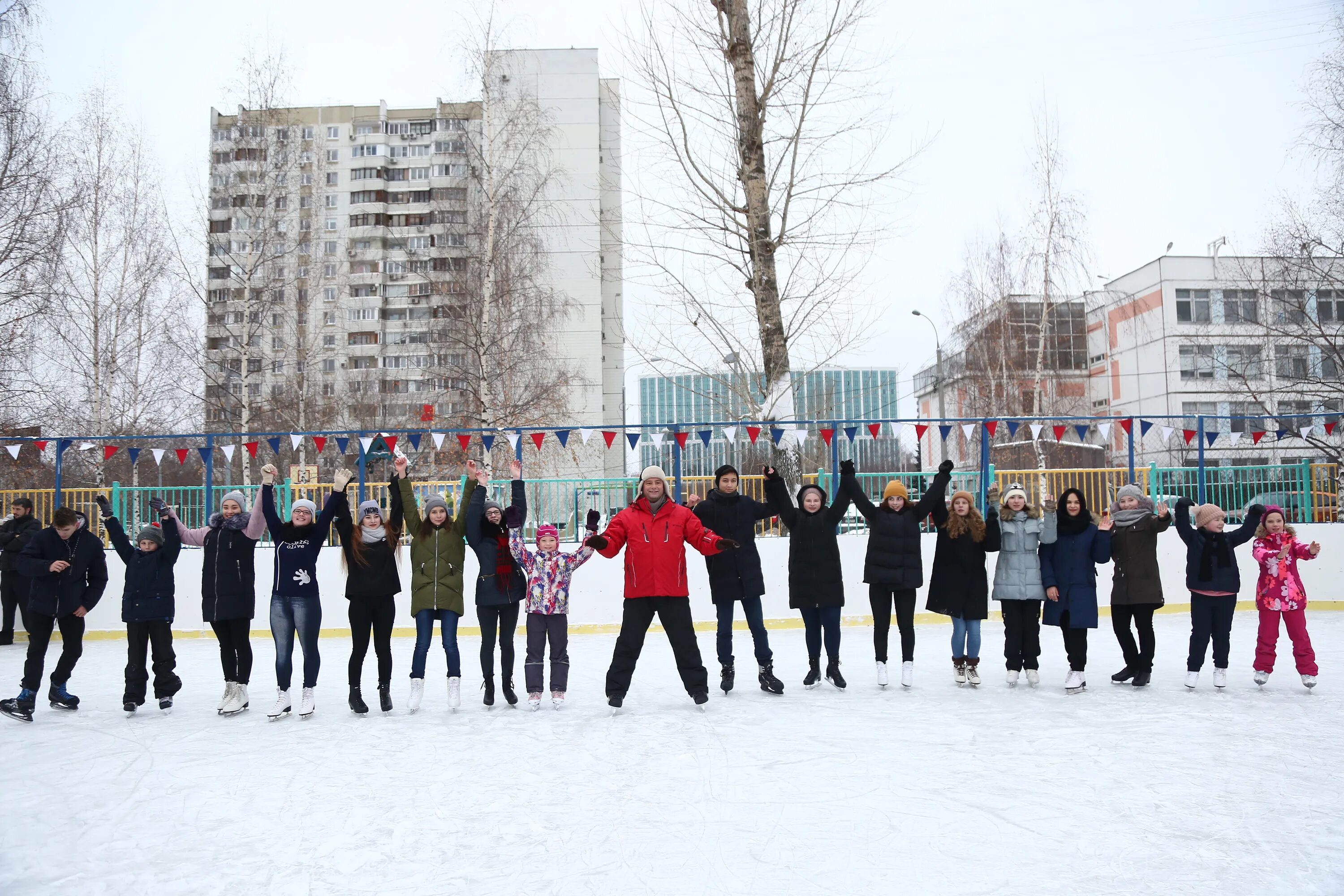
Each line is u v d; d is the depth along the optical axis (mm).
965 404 35969
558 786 5543
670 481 14445
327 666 11477
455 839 4629
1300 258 21516
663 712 7770
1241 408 35438
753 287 14102
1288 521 16672
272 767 6211
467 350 25469
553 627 8234
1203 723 7059
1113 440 31766
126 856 4520
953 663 9227
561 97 52031
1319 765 5781
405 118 61281
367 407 34375
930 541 15336
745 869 4133
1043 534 8625
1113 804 5008
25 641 14656
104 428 23516
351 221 58719
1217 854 4266
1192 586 8672
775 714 7562
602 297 52688
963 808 4969
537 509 15367
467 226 26531
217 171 27406
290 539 7980
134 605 8406
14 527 14203
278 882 4129
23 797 5621
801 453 14523
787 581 15125
